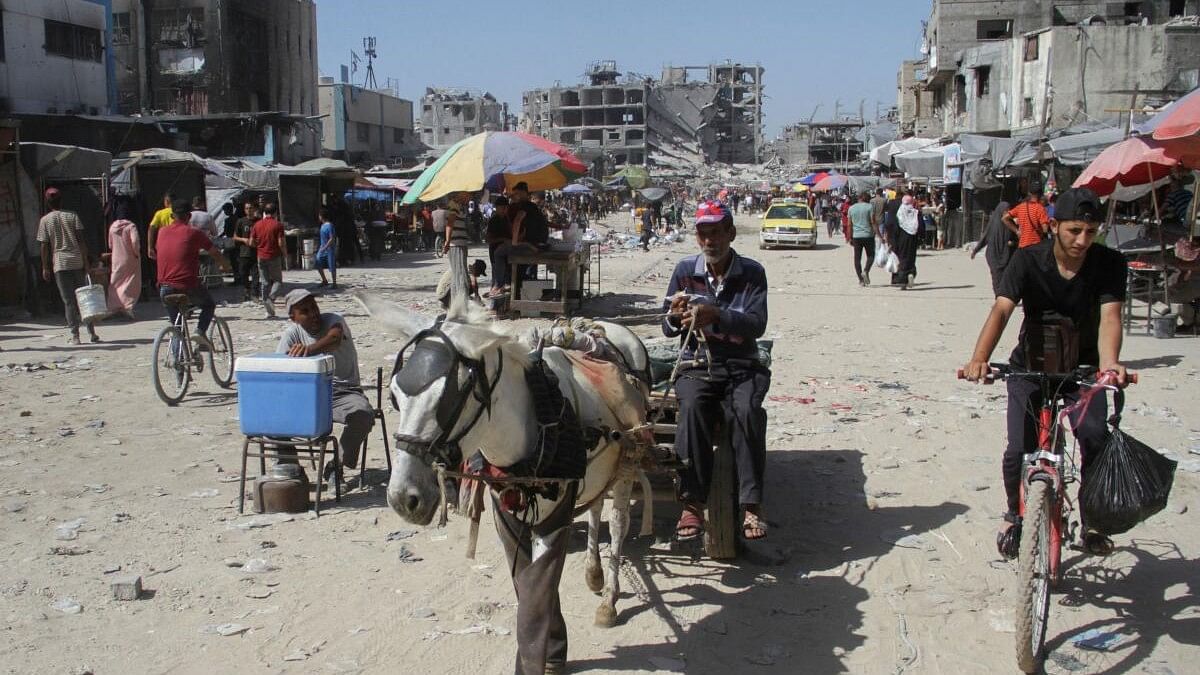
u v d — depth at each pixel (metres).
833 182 60.38
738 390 5.58
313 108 56.16
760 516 5.63
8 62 32.72
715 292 5.64
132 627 5.11
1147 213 19.55
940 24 55.09
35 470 7.84
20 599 5.42
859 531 6.52
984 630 5.06
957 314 17.12
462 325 3.84
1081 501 4.84
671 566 5.93
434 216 32.09
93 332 14.15
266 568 5.87
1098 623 5.07
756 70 184.38
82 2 36.16
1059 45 40.81
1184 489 7.11
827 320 16.48
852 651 4.85
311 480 7.68
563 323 5.36
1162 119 12.15
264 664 4.73
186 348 10.52
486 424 3.83
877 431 9.02
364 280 24.56
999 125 45.59
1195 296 13.95
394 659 4.78
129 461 8.14
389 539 6.39
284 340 7.59
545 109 156.38
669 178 129.38
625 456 4.76
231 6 46.66
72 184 17.89
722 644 4.94
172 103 46.47
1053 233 4.93
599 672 4.65
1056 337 4.88
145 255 19.16
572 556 6.08
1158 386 10.56
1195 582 5.55
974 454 8.25
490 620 5.21
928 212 36.00
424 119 132.25
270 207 22.45
